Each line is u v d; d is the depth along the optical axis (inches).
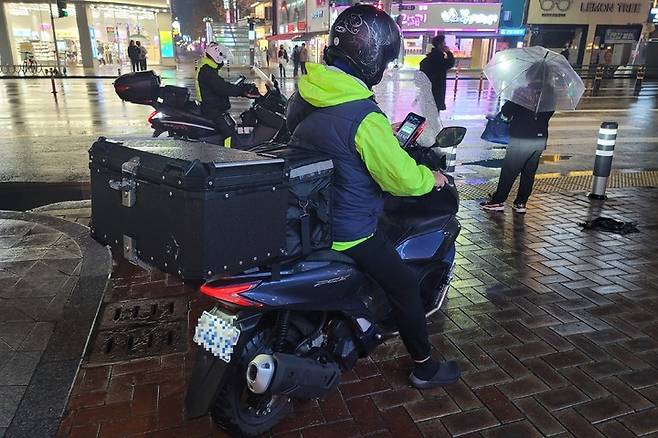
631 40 1555.1
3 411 113.8
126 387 122.9
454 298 167.5
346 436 109.0
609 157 271.9
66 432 108.6
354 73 96.2
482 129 508.7
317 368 97.9
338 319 110.0
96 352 136.4
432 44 419.5
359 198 99.0
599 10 1518.2
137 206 89.6
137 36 1961.1
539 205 267.1
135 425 111.0
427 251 129.2
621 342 144.3
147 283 174.7
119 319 152.8
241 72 1382.9
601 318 156.8
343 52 95.0
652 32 1585.9
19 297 161.3
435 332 147.9
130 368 130.1
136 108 628.7
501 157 391.2
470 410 117.0
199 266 81.9
